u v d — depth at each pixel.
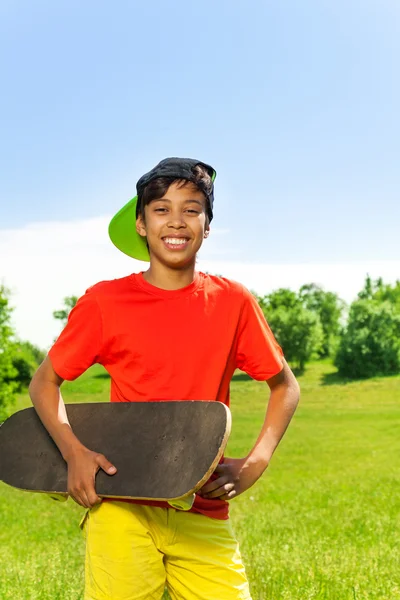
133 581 2.91
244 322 3.17
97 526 2.95
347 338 74.69
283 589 4.92
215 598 2.96
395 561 5.99
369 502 11.93
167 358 3.01
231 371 3.21
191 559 2.96
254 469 3.05
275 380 3.28
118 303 3.05
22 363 66.19
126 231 3.48
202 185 3.09
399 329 73.62
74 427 3.03
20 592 5.02
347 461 25.09
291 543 7.23
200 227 3.09
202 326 3.05
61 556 6.65
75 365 3.07
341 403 54.97
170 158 3.16
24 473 3.10
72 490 2.84
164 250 3.05
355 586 5.05
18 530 10.11
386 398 56.59
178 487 2.59
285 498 13.55
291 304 105.50
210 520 3.02
